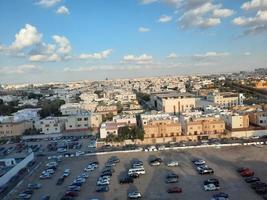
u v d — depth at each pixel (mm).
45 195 105938
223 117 184250
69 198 100375
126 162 138500
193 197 96000
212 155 139500
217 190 100188
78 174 126250
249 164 123375
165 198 96688
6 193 110000
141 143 170250
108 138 171625
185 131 174000
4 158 146250
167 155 144875
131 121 190375
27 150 166500
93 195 102938
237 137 168250
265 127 172875
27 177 126938
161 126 171875
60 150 167000
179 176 115938
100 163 139625
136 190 105000
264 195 92750
